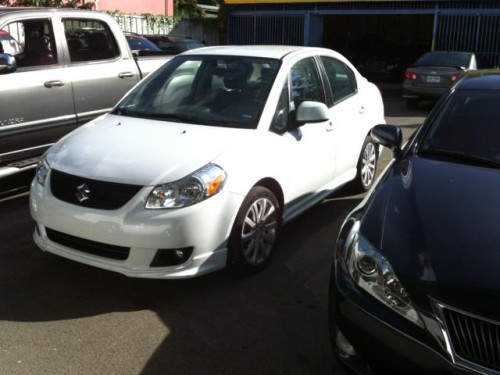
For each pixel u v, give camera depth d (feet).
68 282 13.16
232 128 13.89
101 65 20.48
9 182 20.99
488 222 8.89
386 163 25.32
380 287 8.44
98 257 12.11
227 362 10.32
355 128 18.45
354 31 82.89
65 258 13.74
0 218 17.31
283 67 15.38
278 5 66.54
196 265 11.96
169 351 10.59
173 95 15.61
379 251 8.70
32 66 18.51
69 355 10.39
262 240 13.79
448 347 7.58
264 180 13.60
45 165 13.16
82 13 20.13
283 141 14.38
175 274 11.78
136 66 22.02
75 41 19.90
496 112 12.38
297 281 13.48
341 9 62.80
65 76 19.04
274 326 11.53
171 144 12.96
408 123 37.60
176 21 68.08
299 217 17.89
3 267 13.85
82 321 11.53
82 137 13.85
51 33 19.01
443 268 8.08
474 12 56.24
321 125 16.34
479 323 7.50
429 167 10.88
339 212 18.38
